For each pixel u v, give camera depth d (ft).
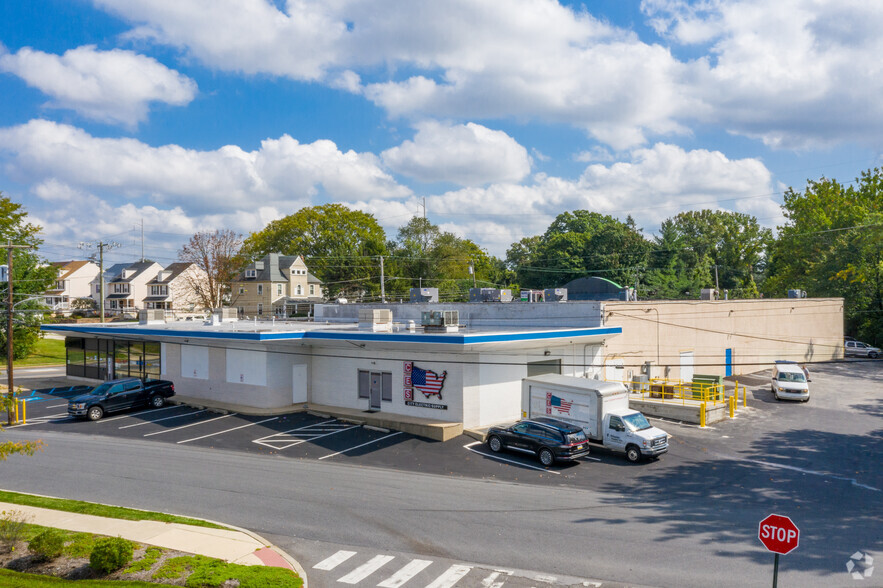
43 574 41.98
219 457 75.82
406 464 73.51
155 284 337.72
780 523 32.86
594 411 79.97
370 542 48.49
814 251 228.84
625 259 247.70
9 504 56.85
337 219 291.58
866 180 239.91
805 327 160.15
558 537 49.62
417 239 272.51
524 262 310.45
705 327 128.06
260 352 103.81
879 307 195.52
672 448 80.94
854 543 48.62
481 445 82.02
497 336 84.84
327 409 100.83
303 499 59.36
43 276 198.08
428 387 91.45
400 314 133.90
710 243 296.10
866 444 82.48
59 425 94.58
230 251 256.32
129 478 66.44
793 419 97.91
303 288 280.31
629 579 41.73
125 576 41.09
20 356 189.47
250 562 43.57
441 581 41.39
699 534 50.44
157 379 117.39
